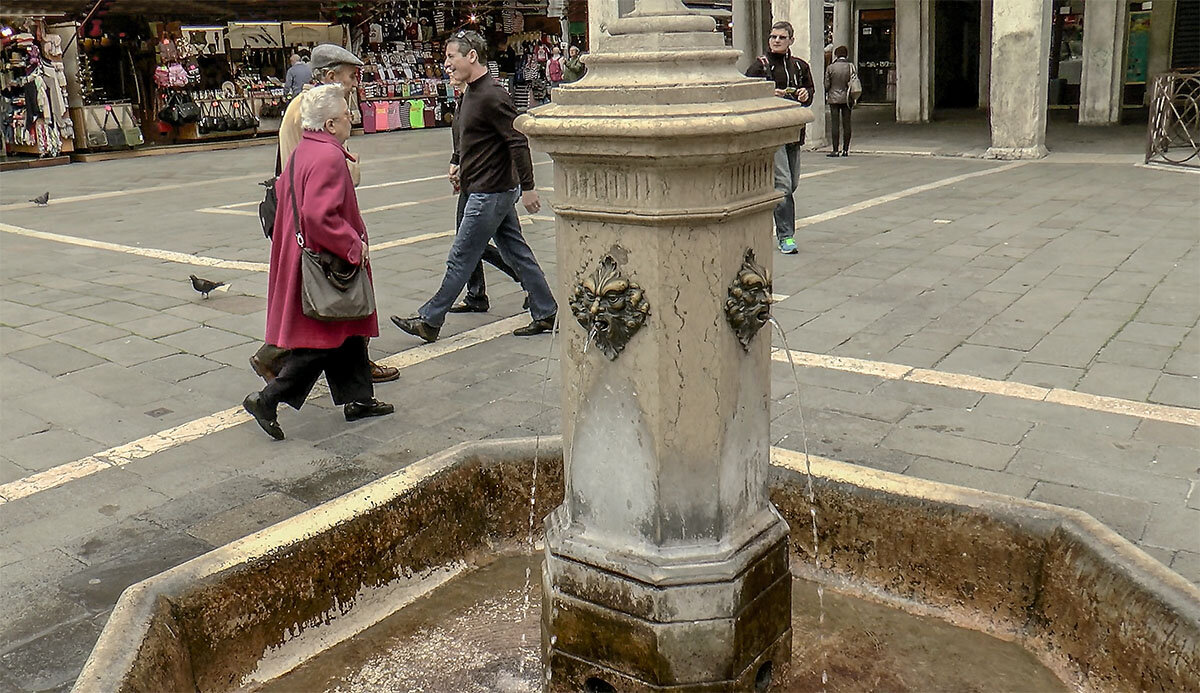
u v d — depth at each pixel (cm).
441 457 331
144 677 217
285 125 479
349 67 515
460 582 322
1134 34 2033
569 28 2780
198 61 2070
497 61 2670
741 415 243
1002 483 386
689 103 210
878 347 564
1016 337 575
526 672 276
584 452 247
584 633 252
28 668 285
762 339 247
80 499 397
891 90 2528
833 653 279
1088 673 254
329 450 444
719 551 240
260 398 448
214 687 259
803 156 1592
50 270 858
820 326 611
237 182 1485
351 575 294
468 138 562
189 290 766
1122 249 801
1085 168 1313
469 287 666
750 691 252
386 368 536
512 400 501
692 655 241
